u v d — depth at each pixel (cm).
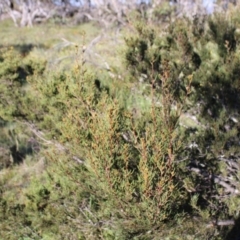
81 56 373
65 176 293
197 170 338
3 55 403
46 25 1805
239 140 345
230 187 345
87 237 298
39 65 405
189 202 301
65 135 273
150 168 243
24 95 380
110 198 257
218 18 398
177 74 358
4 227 317
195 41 395
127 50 386
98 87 350
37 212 307
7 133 584
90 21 1719
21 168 521
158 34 421
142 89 360
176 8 838
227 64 357
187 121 392
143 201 246
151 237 279
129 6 980
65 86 313
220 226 331
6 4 2002
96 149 241
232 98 355
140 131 277
